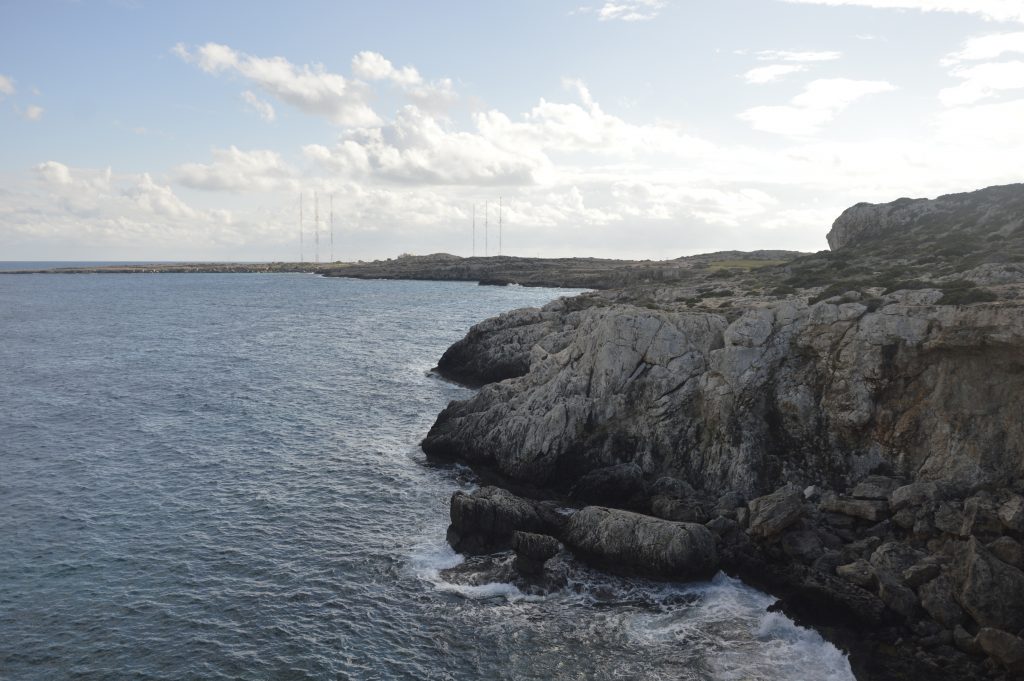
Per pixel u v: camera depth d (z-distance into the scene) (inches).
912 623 1047.0
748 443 1611.7
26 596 1186.0
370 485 1755.7
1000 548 1065.5
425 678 999.6
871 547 1227.9
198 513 1553.9
